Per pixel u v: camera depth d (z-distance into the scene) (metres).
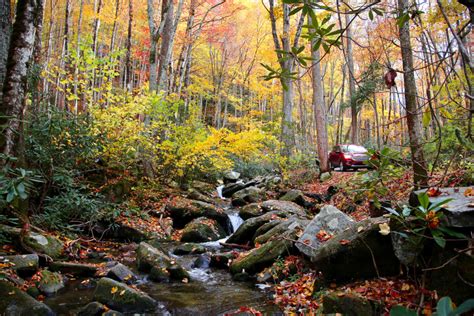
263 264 6.09
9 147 5.44
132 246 7.75
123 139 9.49
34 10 5.85
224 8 22.94
